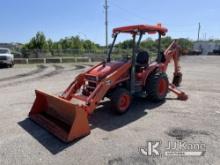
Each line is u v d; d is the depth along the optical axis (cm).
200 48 5706
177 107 651
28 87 962
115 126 516
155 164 360
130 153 394
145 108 644
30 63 2262
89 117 575
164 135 464
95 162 368
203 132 476
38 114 576
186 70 1609
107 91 556
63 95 572
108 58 670
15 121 551
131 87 608
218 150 400
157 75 677
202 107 649
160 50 714
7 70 1603
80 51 3284
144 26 607
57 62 2438
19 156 389
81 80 595
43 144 432
